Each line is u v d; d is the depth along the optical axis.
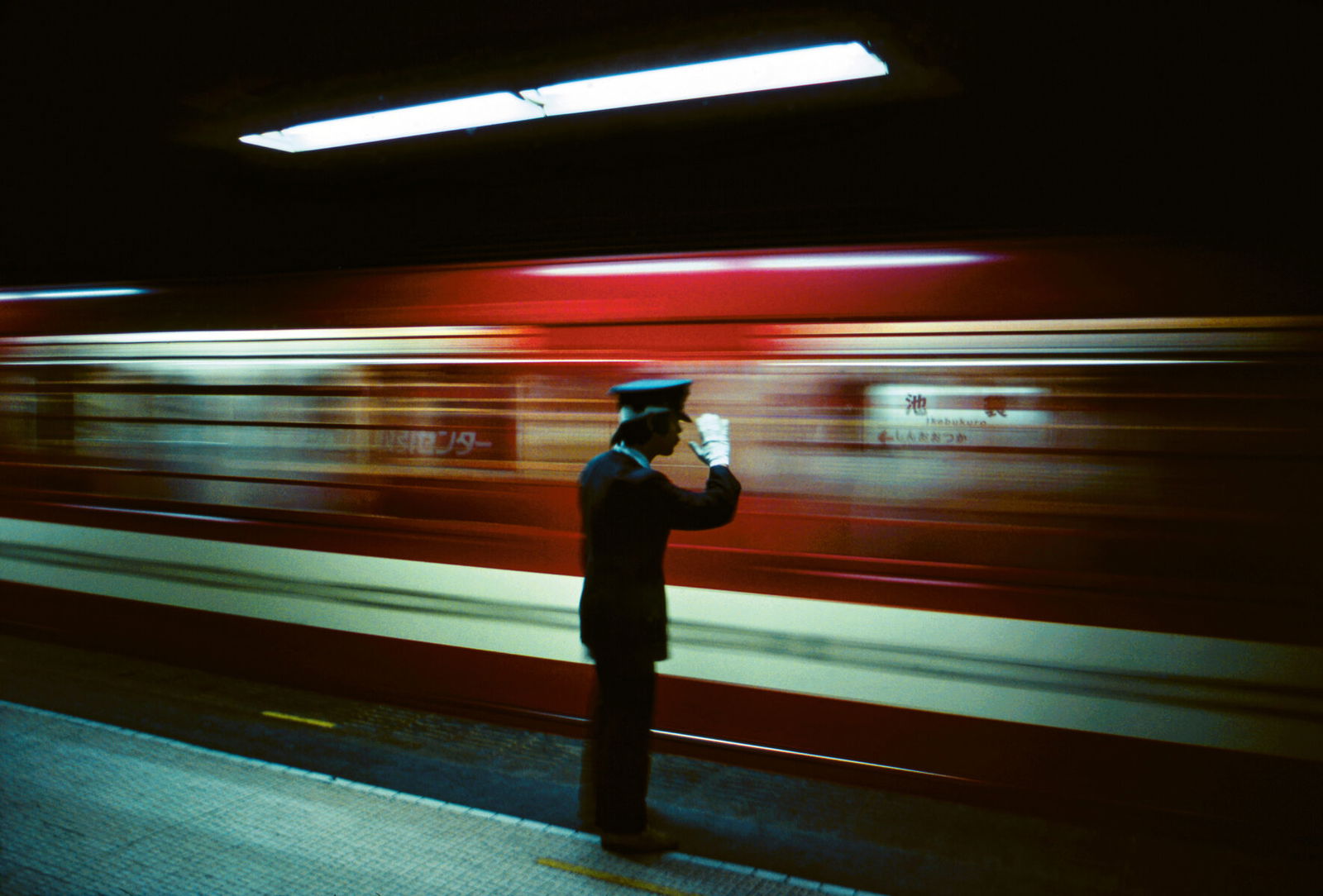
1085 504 3.58
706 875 3.25
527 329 4.58
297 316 5.18
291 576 5.21
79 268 7.29
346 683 5.07
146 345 5.65
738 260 4.21
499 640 4.66
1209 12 5.11
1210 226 3.54
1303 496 3.30
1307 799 3.28
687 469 4.21
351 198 9.08
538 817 3.74
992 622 3.69
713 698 4.19
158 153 7.79
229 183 8.62
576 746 4.52
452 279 4.81
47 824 3.56
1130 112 6.12
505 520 4.64
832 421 3.97
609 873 3.25
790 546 4.04
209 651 5.49
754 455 4.11
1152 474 3.49
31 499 6.12
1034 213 5.71
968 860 3.44
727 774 4.25
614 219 7.91
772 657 4.07
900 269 3.91
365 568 5.00
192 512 5.52
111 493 5.81
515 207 8.51
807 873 3.33
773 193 7.45
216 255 8.98
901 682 3.84
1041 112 6.35
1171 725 3.46
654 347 4.29
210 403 5.46
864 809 3.88
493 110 6.36
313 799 3.83
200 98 6.64
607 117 6.66
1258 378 3.37
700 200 7.75
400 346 4.89
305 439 5.17
